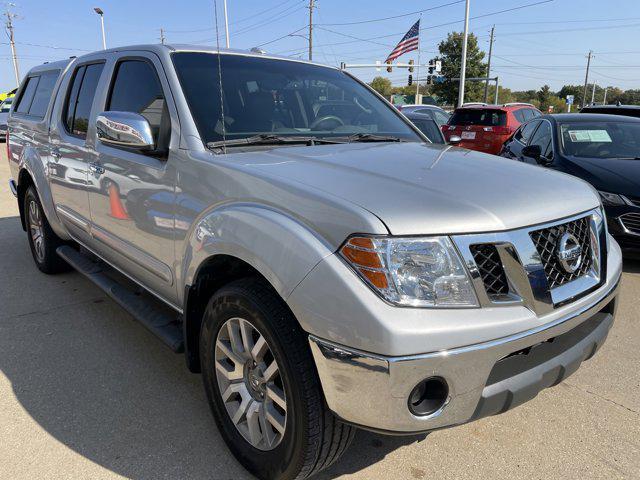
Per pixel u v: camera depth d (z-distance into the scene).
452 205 1.89
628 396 3.00
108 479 2.28
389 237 1.75
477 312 1.80
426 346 1.70
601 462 2.43
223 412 2.40
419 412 1.79
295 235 1.89
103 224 3.36
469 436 2.62
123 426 2.65
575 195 2.28
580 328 2.24
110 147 3.17
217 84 2.89
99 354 3.39
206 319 2.38
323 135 3.05
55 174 4.04
